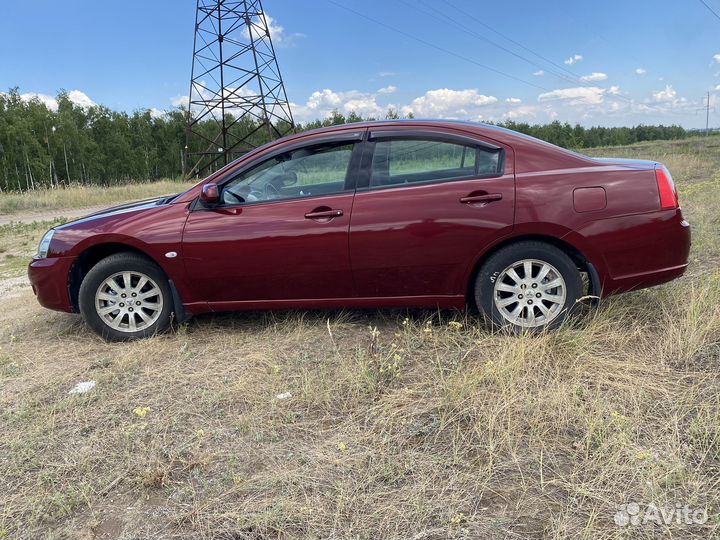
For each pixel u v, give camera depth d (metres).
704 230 6.37
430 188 3.59
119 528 2.08
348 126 3.85
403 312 4.20
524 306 3.57
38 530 2.09
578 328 3.54
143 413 2.63
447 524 1.99
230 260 3.75
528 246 3.51
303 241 3.65
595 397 2.75
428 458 2.38
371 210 3.60
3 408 3.08
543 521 1.98
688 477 2.13
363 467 2.35
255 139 46.66
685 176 14.45
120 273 3.94
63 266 3.99
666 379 2.91
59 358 3.80
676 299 3.91
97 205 18.28
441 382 3.03
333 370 3.29
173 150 51.62
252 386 3.15
